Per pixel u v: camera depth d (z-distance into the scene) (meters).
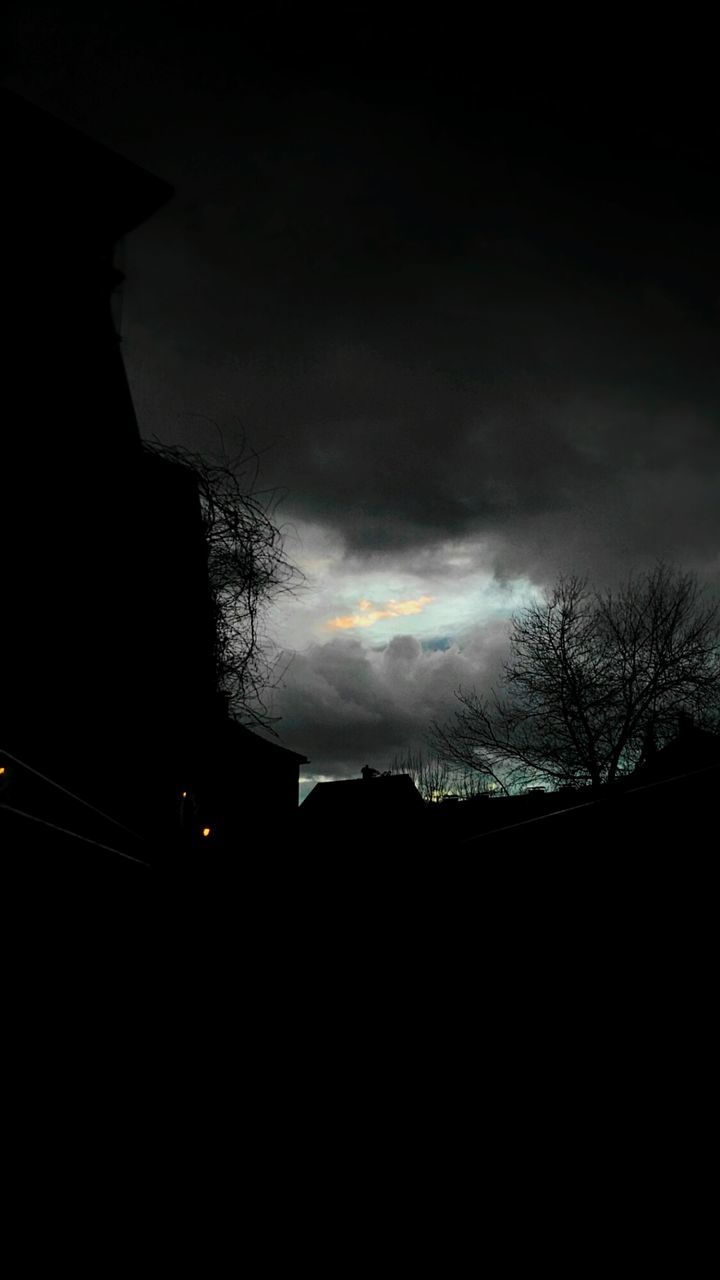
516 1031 2.83
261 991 3.98
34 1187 2.04
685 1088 2.06
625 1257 1.83
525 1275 1.89
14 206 3.68
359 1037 3.40
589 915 2.65
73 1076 2.68
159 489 5.48
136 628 5.77
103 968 3.63
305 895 5.62
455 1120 2.59
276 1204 2.16
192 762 7.85
